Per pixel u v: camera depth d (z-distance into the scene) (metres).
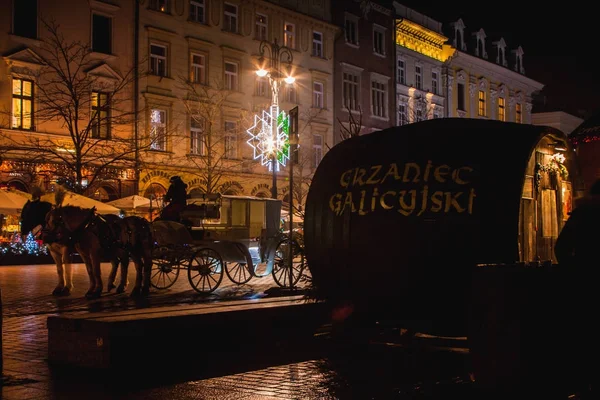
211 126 39.31
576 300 6.52
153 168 37.12
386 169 9.53
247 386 7.61
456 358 9.22
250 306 10.69
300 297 12.51
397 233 9.13
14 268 27.08
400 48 53.41
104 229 16.11
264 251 19.11
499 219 8.58
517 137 9.02
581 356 6.51
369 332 9.88
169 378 8.04
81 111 34.50
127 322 8.59
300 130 45.38
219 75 40.91
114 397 7.10
